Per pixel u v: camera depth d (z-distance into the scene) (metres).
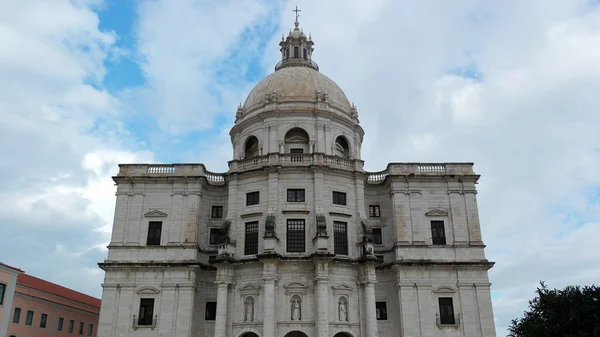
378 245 55.00
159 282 51.00
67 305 70.19
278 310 47.94
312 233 50.75
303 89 61.47
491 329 49.88
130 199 54.50
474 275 51.72
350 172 54.03
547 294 38.88
